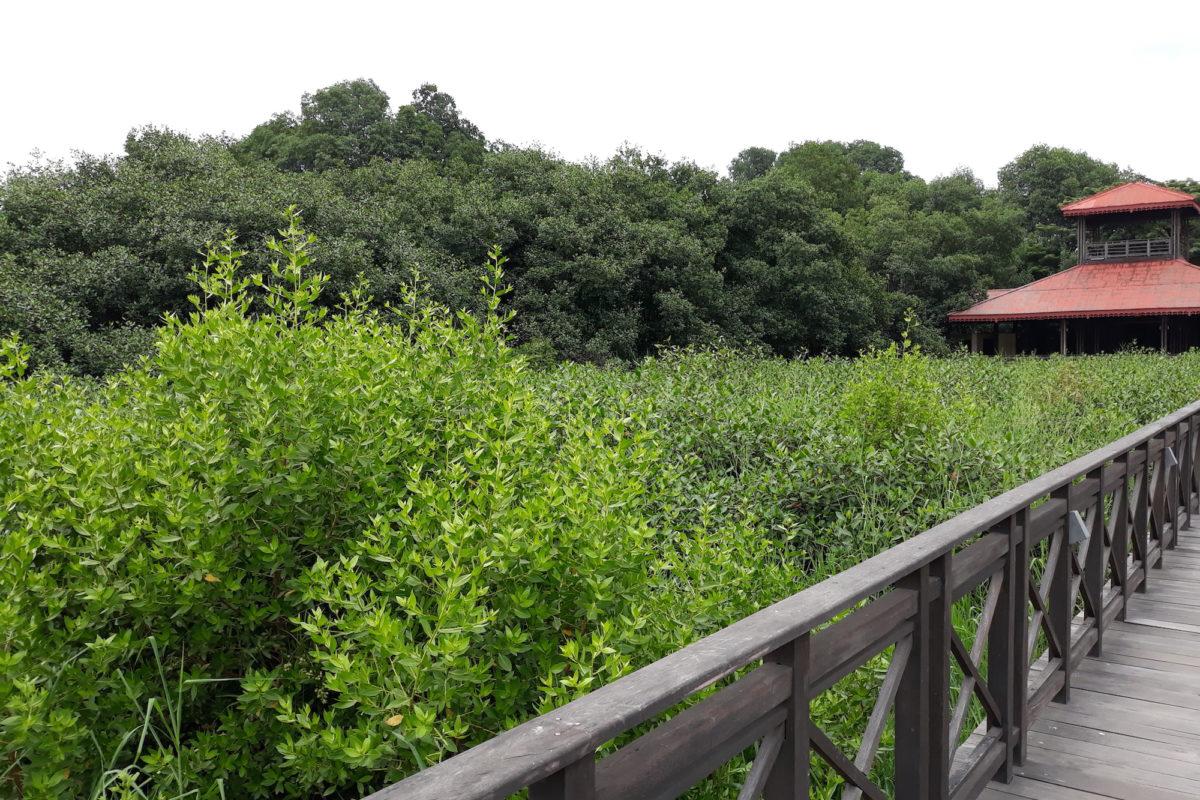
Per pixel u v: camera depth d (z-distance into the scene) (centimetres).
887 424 712
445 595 191
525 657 235
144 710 238
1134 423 969
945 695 216
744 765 235
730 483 581
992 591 261
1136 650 397
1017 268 4575
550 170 2631
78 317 1471
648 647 240
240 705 233
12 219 1656
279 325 333
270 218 1695
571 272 2269
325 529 272
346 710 244
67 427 289
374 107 3816
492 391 363
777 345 2856
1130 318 3447
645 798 115
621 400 676
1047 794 264
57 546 230
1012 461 624
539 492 277
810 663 155
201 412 269
